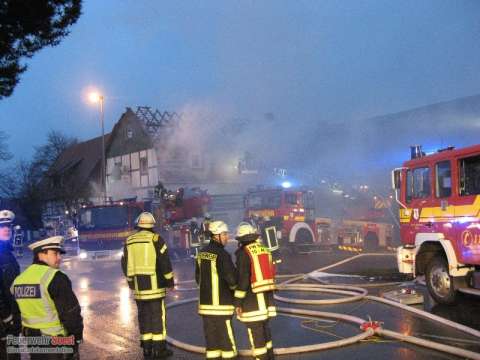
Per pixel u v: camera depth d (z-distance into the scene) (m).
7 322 4.20
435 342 5.81
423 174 8.42
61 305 3.48
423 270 8.52
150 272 5.69
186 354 5.83
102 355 5.90
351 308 7.79
